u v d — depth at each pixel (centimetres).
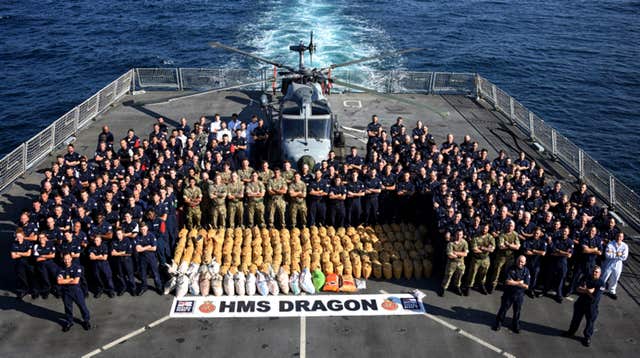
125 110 2772
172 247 1714
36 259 1462
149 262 1507
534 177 1897
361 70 4209
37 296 1522
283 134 2056
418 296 1540
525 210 1703
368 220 1845
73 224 1592
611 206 2022
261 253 1627
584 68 4822
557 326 1461
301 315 1462
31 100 4041
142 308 1480
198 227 1781
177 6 6500
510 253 1528
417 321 1455
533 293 1570
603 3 7181
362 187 1773
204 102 2869
